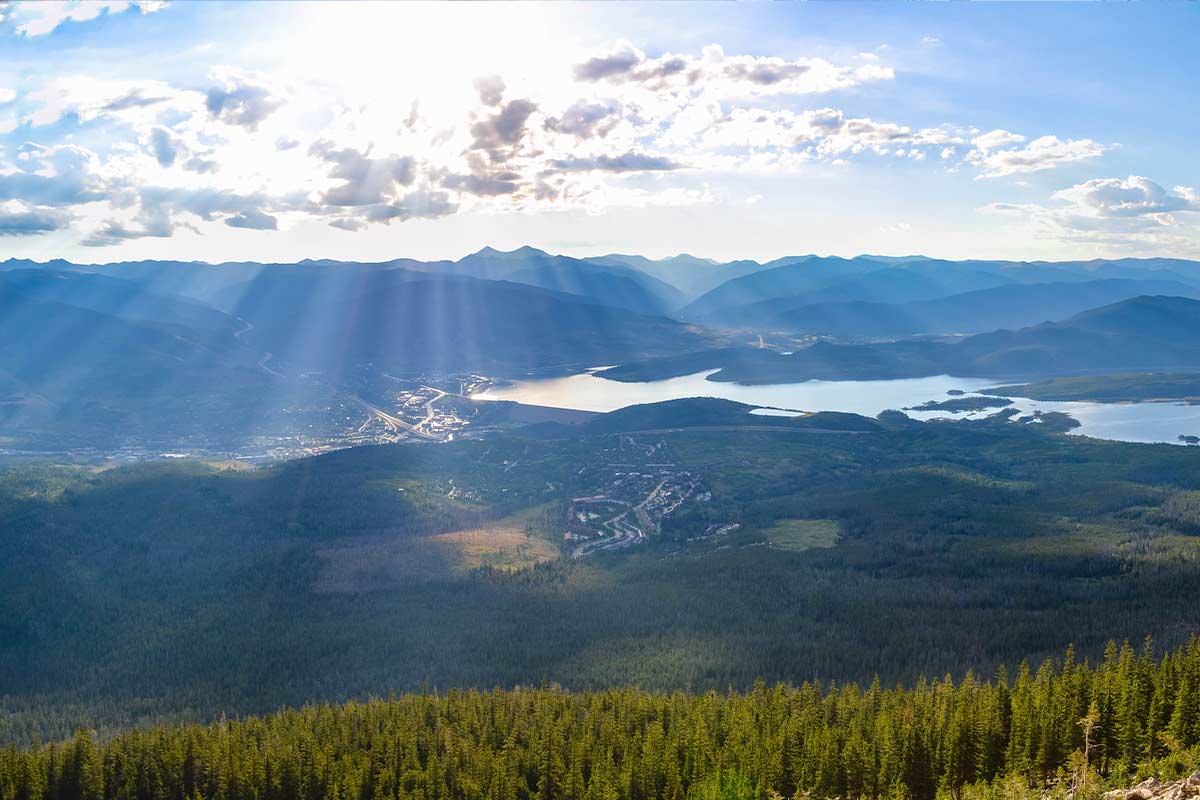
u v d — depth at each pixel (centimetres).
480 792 16888
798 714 17088
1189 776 11056
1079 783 12438
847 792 14912
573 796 16438
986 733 14638
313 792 17775
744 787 14625
